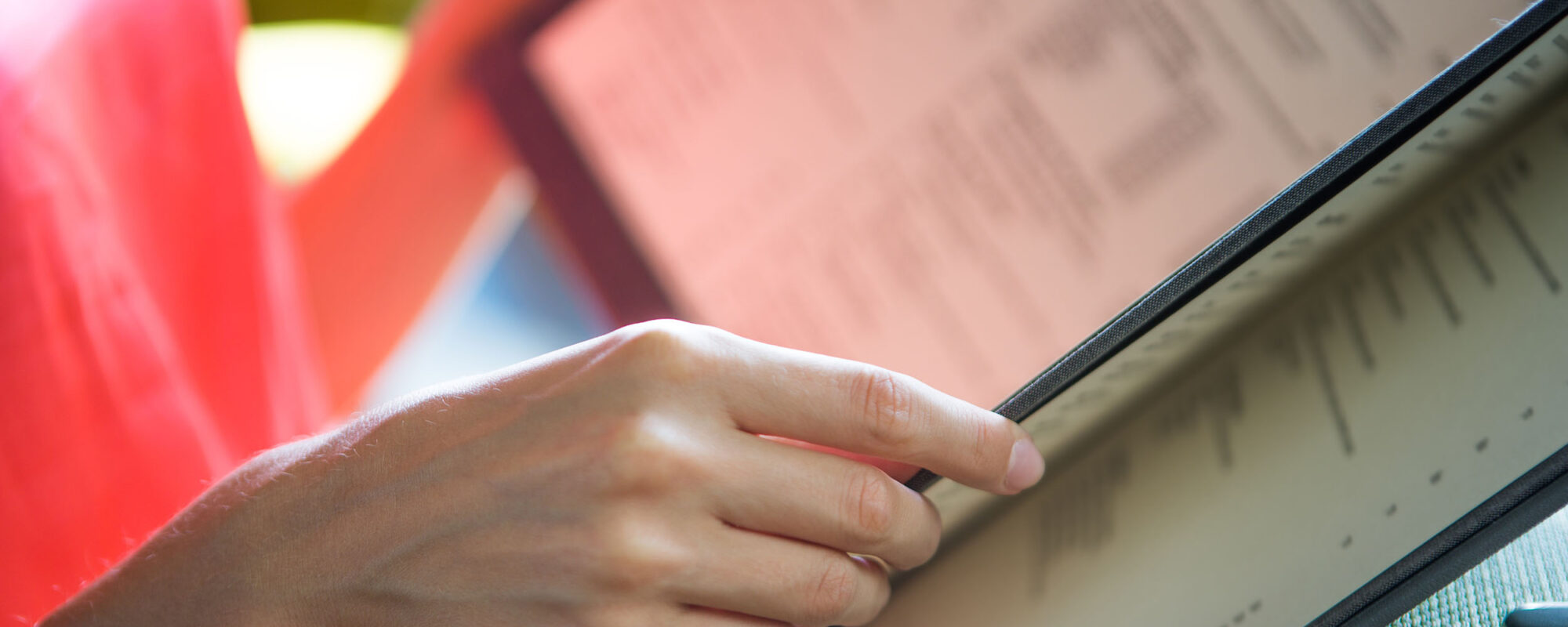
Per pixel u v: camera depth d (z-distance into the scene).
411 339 1.09
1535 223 0.57
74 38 0.80
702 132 0.68
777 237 0.66
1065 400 0.56
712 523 0.57
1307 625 0.55
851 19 0.66
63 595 0.73
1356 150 0.54
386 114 0.96
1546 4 0.53
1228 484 0.58
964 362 0.62
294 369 0.96
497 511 0.57
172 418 0.79
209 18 0.88
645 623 0.57
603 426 0.56
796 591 0.57
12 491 0.72
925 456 0.56
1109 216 0.60
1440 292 0.58
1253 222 0.54
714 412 0.57
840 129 0.65
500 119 0.72
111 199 0.82
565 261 0.71
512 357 1.12
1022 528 0.62
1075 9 0.62
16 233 0.73
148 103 0.85
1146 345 0.56
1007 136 0.62
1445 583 0.55
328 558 0.59
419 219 1.02
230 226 0.89
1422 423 0.56
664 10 0.70
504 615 0.58
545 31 0.71
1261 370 0.60
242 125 0.91
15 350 0.72
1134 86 0.61
